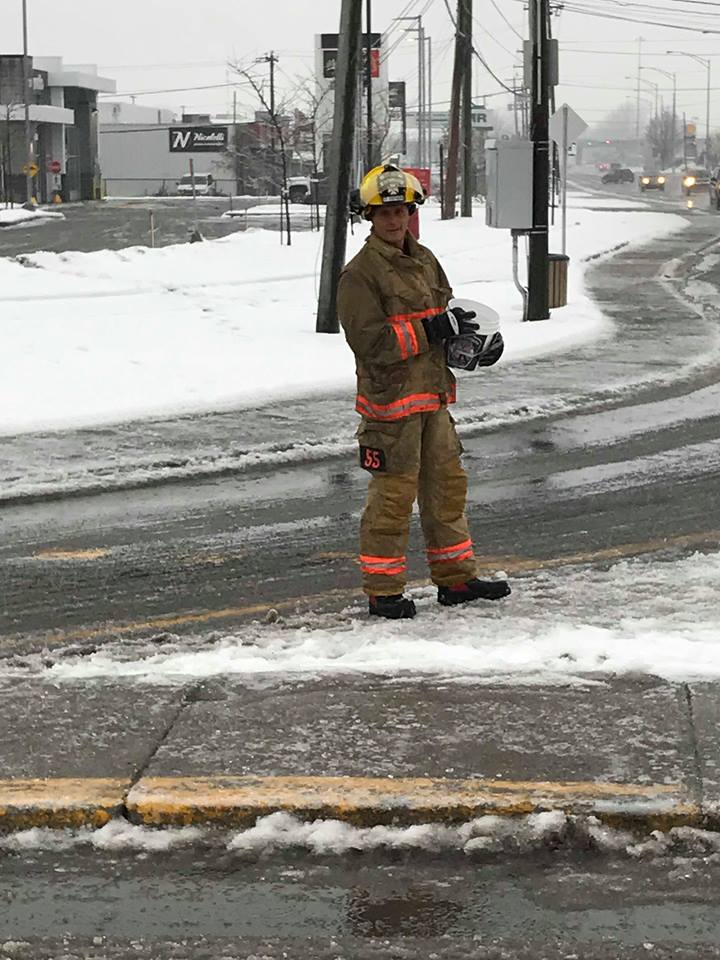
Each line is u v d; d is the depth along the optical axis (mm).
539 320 19891
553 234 40469
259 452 11453
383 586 6871
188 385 14375
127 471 10797
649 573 7633
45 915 4055
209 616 7148
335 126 17766
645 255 34625
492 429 12523
